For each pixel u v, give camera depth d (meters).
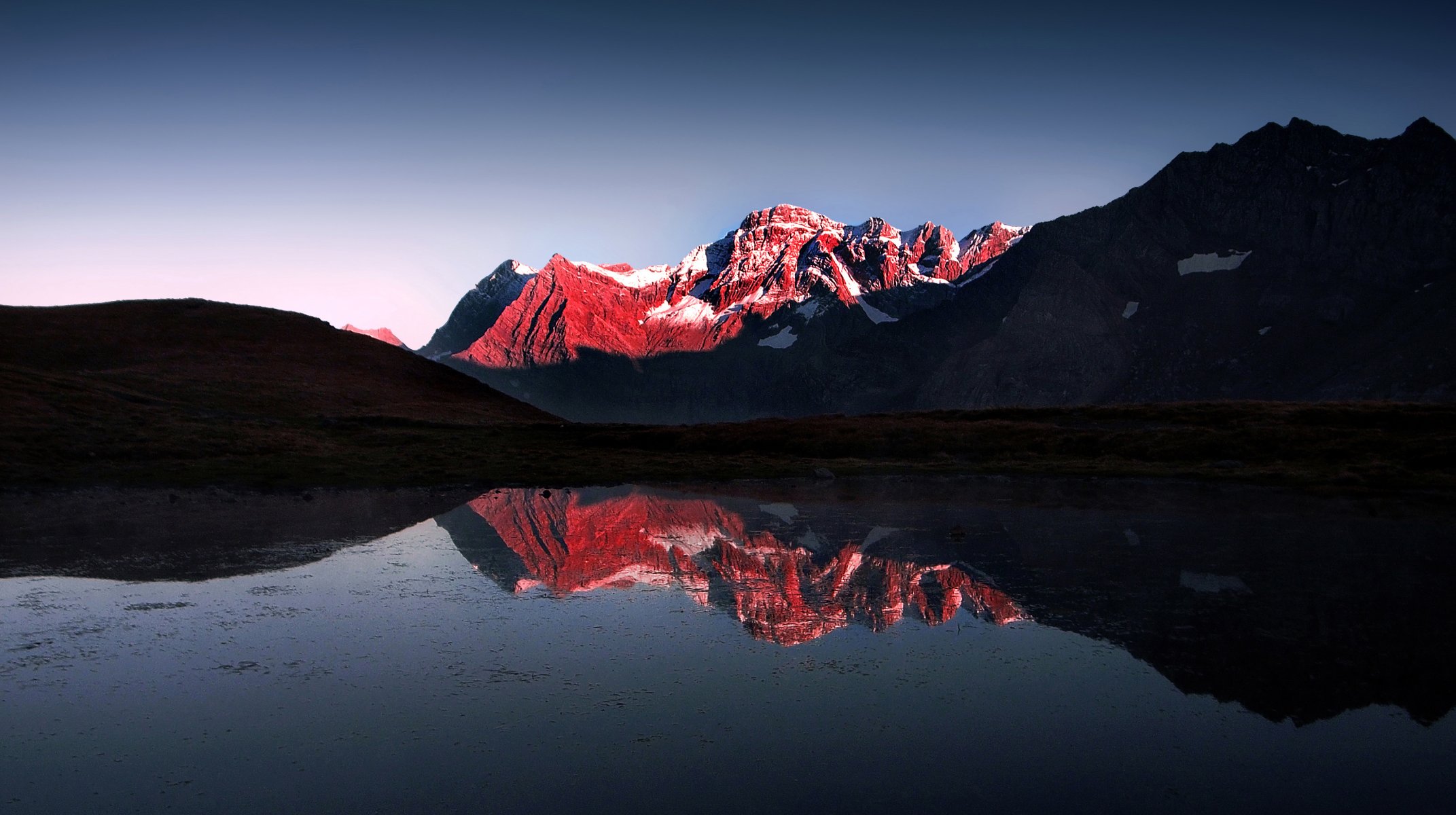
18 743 7.44
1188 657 9.58
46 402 44.44
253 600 12.79
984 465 37.75
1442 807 6.06
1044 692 8.48
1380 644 9.96
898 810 6.06
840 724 7.71
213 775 6.77
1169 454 38.03
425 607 12.30
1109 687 8.62
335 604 12.50
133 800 6.33
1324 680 8.75
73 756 7.16
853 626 11.05
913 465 38.38
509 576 14.66
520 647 10.23
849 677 9.01
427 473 36.69
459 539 19.12
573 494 30.00
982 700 8.28
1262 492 27.41
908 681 8.89
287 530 20.73
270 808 6.18
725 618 11.56
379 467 38.50
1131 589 13.04
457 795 6.37
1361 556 15.72
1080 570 14.59
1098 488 29.44
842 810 6.05
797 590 13.33
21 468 33.53
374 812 6.11
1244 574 14.08
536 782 6.58
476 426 57.69
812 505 25.64
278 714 8.07
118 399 49.31
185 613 11.99
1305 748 7.10
